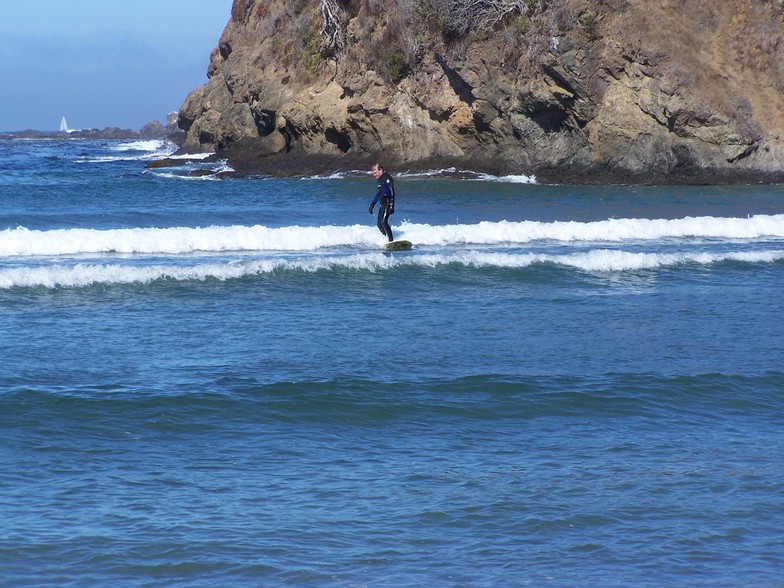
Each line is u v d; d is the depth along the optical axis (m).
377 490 23.55
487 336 40.97
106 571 18.86
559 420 29.75
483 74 141.38
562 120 137.75
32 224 75.62
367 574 19.06
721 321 44.56
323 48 169.12
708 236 74.44
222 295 48.84
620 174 132.75
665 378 34.28
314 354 37.31
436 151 149.88
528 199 105.50
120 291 48.78
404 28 150.12
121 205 94.69
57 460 24.98
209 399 30.55
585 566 19.61
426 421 29.36
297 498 22.89
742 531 21.47
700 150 130.50
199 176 151.50
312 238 65.94
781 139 131.50
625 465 25.72
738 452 27.05
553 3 135.50
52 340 38.53
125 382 32.47
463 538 20.86
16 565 18.88
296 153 170.50
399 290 51.25
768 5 135.12
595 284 53.56
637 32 131.38
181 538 20.42
